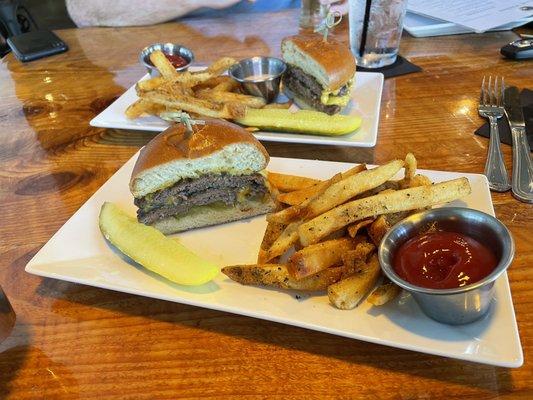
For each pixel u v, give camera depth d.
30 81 0.57
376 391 0.22
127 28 0.69
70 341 0.26
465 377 0.22
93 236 0.32
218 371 0.24
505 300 0.24
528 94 0.45
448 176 0.33
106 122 0.46
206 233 0.33
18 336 0.27
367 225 0.27
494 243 0.24
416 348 0.22
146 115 0.47
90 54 0.62
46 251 0.30
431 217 0.26
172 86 0.44
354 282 0.25
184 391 0.23
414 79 0.51
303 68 0.48
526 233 0.30
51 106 0.52
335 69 0.44
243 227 0.34
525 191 0.33
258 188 0.34
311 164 0.37
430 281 0.23
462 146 0.40
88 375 0.24
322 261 0.26
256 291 0.27
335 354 0.24
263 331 0.26
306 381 0.23
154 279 0.28
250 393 0.23
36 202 0.38
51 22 1.17
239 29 0.65
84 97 0.52
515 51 0.52
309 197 0.31
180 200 0.33
